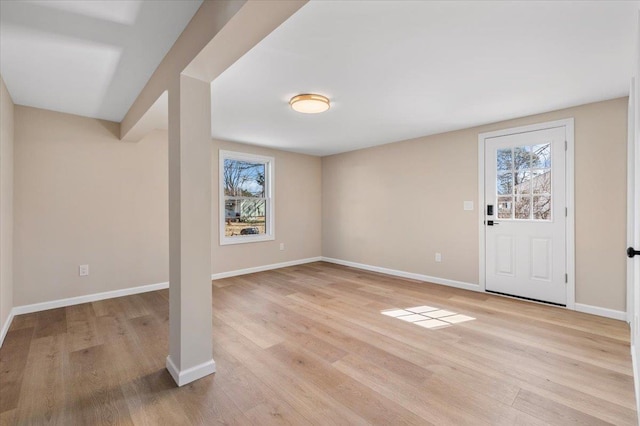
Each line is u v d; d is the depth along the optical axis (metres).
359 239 5.47
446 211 4.28
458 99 3.00
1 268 2.58
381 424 1.58
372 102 3.08
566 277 3.29
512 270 3.69
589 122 3.13
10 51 2.12
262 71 2.39
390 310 3.27
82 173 3.54
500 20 1.76
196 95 1.97
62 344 2.48
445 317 3.06
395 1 1.59
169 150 2.07
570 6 1.63
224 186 4.87
